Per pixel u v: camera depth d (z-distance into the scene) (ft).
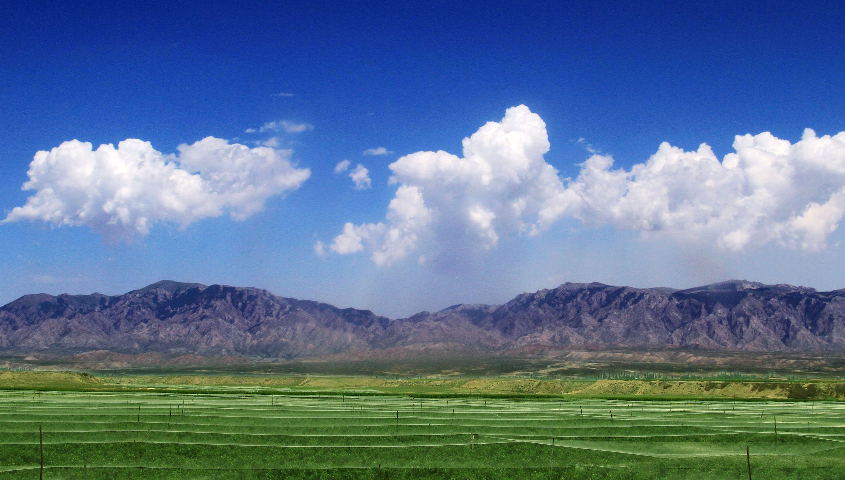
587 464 206.08
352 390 525.34
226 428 247.50
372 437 235.61
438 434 242.17
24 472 187.21
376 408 319.68
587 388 559.79
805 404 379.76
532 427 258.98
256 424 256.93
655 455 216.33
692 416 297.53
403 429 250.78
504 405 346.33
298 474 192.65
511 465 203.62
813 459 209.97
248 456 208.33
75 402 333.83
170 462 201.16
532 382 605.31
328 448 218.18
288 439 230.48
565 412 309.01
